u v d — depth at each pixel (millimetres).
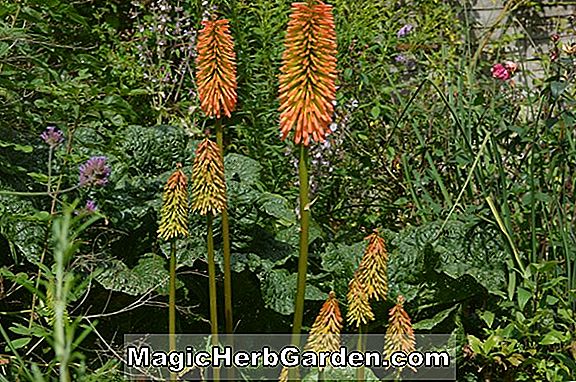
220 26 2297
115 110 3477
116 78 5059
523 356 3443
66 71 4078
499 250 3586
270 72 5152
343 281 3463
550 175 3758
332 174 4555
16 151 3439
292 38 2043
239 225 3463
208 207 2342
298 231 3738
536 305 3486
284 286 3432
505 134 3916
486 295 3660
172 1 5777
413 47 6137
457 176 4141
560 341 3252
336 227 4539
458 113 4430
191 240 3371
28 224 3154
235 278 3451
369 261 2279
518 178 4059
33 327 2900
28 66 3961
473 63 4906
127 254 3471
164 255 3449
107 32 5590
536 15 7418
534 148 3854
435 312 3580
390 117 4664
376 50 5727
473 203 3998
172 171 3785
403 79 6258
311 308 3529
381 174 4637
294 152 4605
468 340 3395
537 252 3822
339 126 4621
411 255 3529
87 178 2957
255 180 3900
